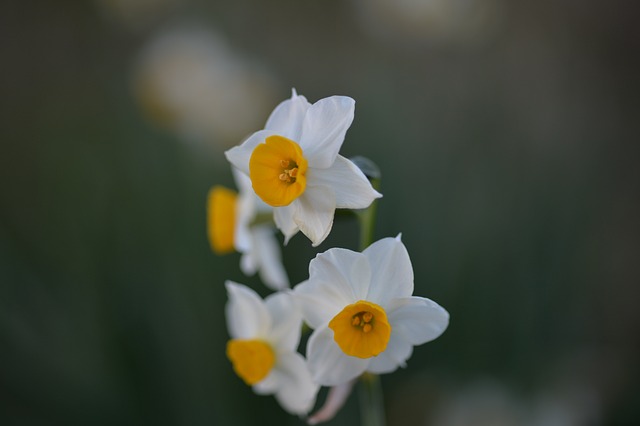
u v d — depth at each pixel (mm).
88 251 525
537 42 807
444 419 488
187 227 540
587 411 520
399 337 248
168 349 487
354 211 258
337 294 247
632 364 573
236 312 280
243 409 468
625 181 715
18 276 523
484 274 536
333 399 267
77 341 501
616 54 808
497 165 621
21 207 651
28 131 743
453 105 708
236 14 802
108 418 473
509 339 522
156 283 503
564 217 585
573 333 561
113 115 719
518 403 499
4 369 493
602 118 767
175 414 472
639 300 658
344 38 797
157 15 782
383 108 641
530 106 764
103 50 824
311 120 249
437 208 569
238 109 626
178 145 616
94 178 609
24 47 821
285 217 254
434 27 728
